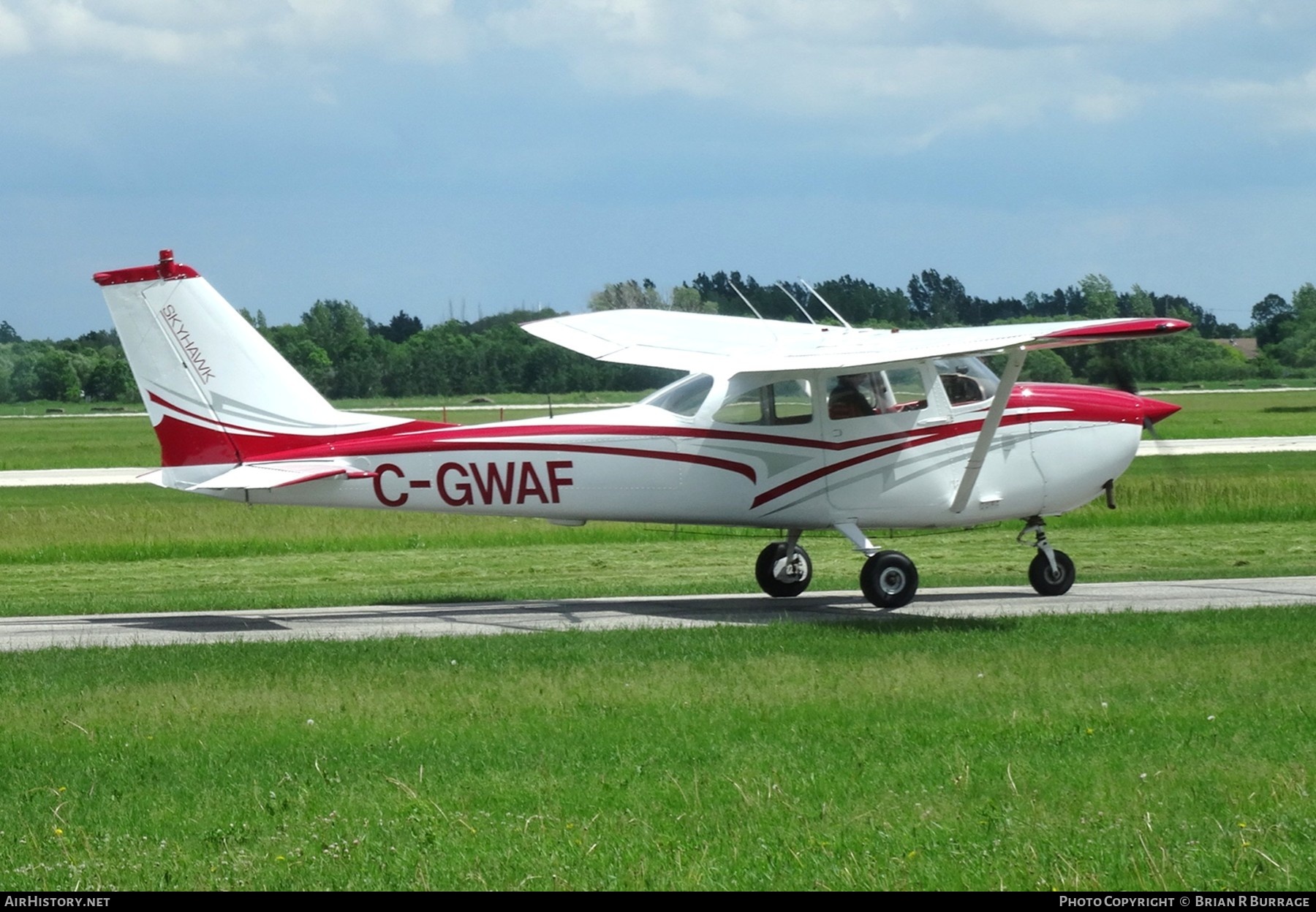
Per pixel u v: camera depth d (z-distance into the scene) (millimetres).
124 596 35938
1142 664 21500
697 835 13805
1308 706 18484
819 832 13750
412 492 29609
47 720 18859
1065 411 31422
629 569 41531
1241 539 45625
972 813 14188
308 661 23125
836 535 50562
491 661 22953
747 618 29641
